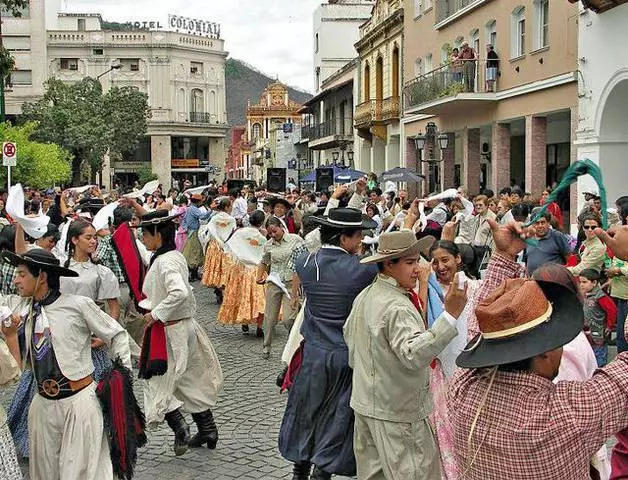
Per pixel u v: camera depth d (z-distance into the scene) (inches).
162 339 276.1
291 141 2780.5
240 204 853.8
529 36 950.4
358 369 197.2
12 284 306.7
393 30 1528.1
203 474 267.9
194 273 796.0
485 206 504.1
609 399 117.3
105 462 219.3
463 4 1152.8
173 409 278.5
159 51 2999.5
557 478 117.3
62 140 2191.2
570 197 835.4
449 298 172.7
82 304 219.6
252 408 350.0
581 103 804.6
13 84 2768.2
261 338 519.2
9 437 198.7
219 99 3208.7
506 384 121.2
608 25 749.3
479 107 1104.8
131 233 310.7
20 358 219.0
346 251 235.8
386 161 1633.9
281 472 269.7
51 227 344.2
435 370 216.4
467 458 123.5
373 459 197.8
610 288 352.5
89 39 2935.5
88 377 221.9
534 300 121.4
